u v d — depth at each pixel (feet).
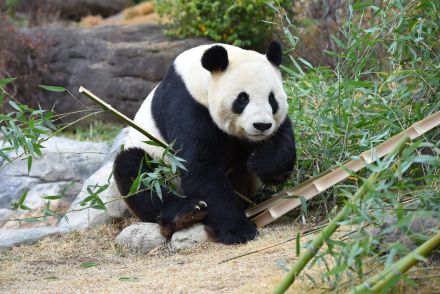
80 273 25.50
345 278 19.66
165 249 27.50
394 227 18.19
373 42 27.84
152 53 56.44
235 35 53.83
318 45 46.09
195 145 26.91
